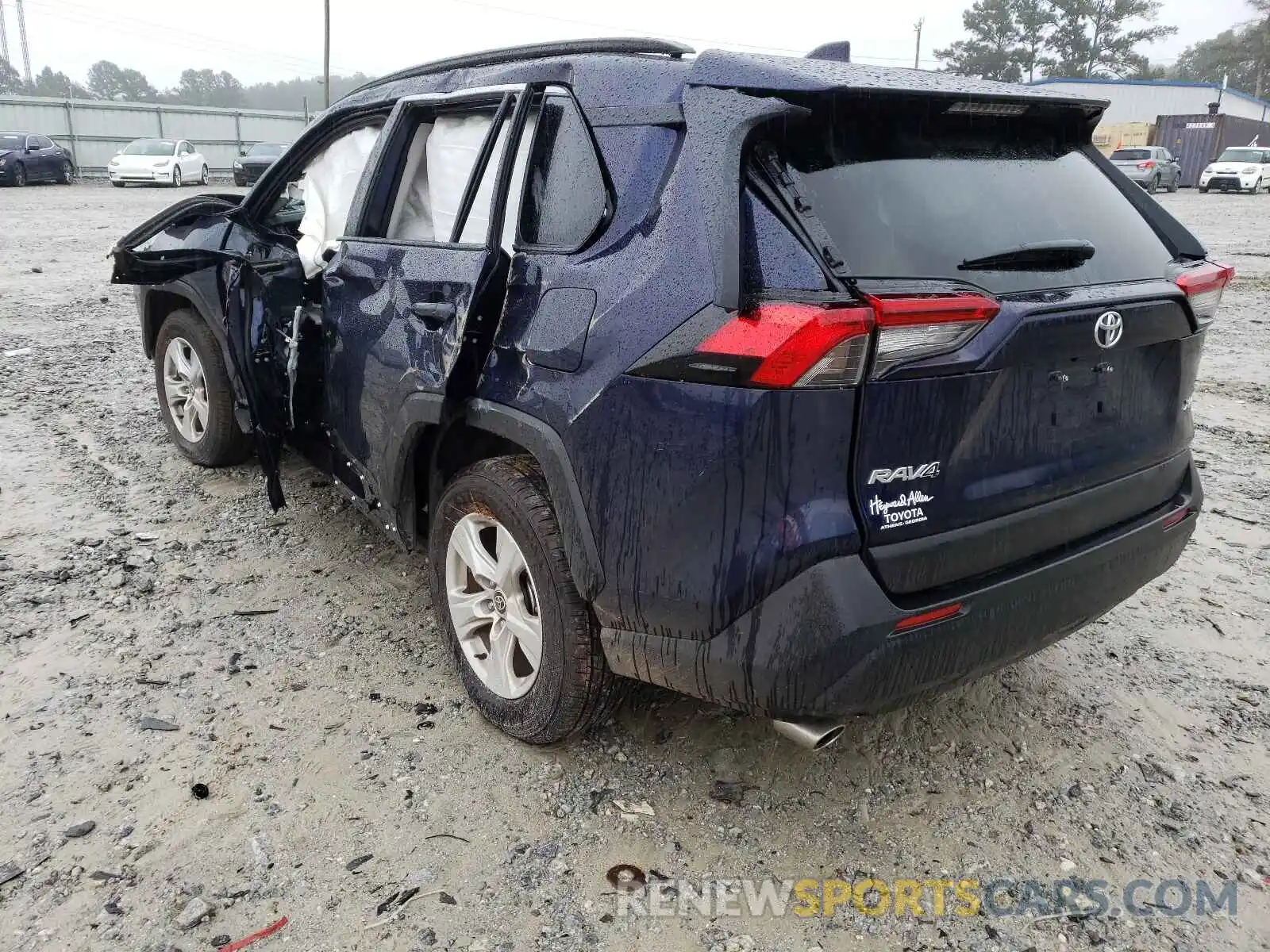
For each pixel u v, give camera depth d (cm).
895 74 240
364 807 258
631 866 241
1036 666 336
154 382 658
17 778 264
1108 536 255
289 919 222
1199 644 352
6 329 812
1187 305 252
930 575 215
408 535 321
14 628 337
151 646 331
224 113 3734
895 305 194
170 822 250
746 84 222
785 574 203
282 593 371
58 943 213
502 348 260
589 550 235
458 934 220
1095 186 266
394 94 351
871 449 203
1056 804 268
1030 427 228
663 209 226
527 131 282
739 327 201
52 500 448
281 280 372
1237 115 5041
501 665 281
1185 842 255
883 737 293
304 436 390
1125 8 7144
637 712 300
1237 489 505
